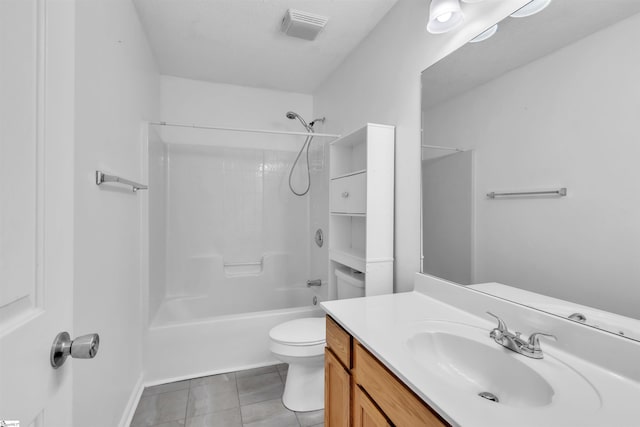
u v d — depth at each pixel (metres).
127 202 1.62
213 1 1.75
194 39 2.15
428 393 0.70
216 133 2.95
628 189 0.77
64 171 0.59
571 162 0.90
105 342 1.28
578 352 0.86
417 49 1.59
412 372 0.79
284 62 2.50
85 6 1.07
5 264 0.43
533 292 1.01
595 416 0.63
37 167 0.51
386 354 0.89
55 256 0.55
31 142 0.49
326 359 1.31
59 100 0.57
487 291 1.19
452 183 1.37
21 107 0.47
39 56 0.51
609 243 0.81
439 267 1.44
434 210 1.47
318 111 3.04
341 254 2.04
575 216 0.89
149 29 2.02
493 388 0.91
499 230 1.14
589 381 0.76
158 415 1.66
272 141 3.14
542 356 0.88
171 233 2.79
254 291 3.03
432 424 0.71
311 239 3.20
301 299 3.13
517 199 1.07
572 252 0.90
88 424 1.11
